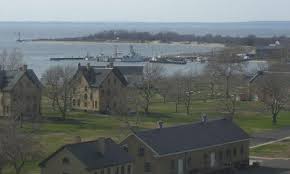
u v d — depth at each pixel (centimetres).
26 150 11956
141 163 12725
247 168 14325
